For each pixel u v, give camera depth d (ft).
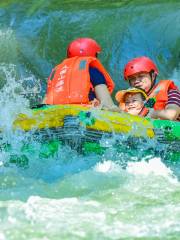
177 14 97.86
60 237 30.58
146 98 51.34
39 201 35.50
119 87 86.33
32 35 94.58
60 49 92.43
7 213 33.35
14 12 100.83
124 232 31.35
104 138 44.96
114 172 42.96
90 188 39.52
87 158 44.52
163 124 46.93
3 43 91.71
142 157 45.85
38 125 45.14
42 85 85.15
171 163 46.91
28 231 31.07
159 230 31.65
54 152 44.57
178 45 93.35
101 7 101.60
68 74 51.06
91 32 95.09
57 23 97.30
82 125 44.37
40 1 104.37
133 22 96.58
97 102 50.39
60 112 44.57
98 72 51.19
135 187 39.32
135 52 92.48
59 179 41.70
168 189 38.83
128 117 46.09
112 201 36.29
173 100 51.65
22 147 45.29
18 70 87.51
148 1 102.99
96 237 30.71
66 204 35.37
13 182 41.32
